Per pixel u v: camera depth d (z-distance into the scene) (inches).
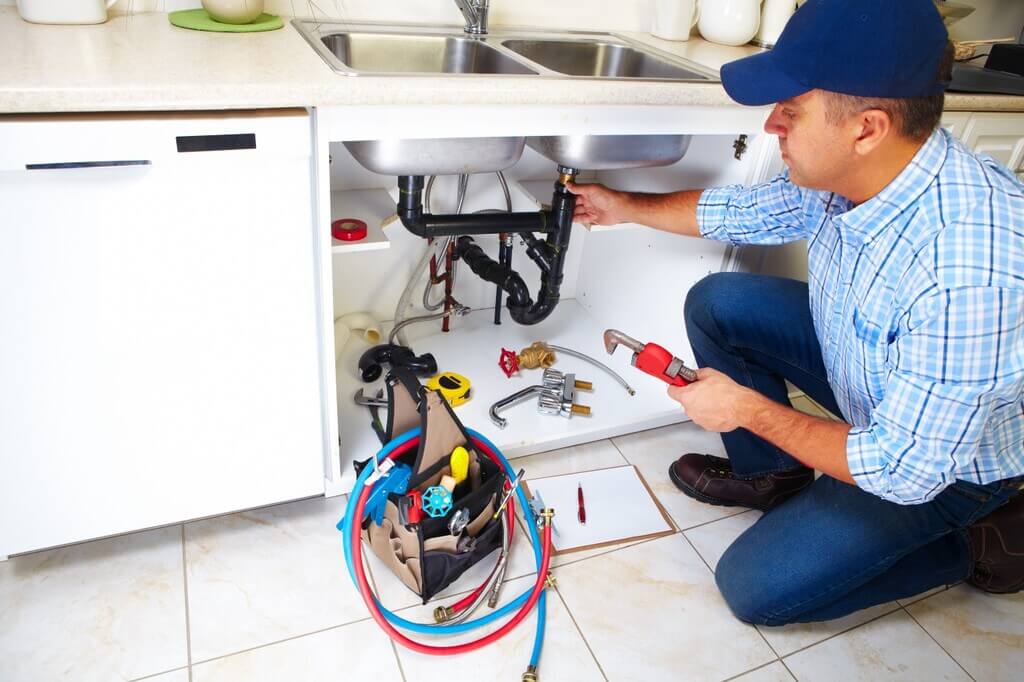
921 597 56.7
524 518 56.9
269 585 50.6
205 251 41.1
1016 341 32.4
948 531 45.1
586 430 65.6
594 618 51.1
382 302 75.6
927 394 34.6
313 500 58.5
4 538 45.2
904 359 35.6
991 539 53.8
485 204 74.7
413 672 46.0
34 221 36.5
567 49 63.1
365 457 58.6
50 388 41.4
